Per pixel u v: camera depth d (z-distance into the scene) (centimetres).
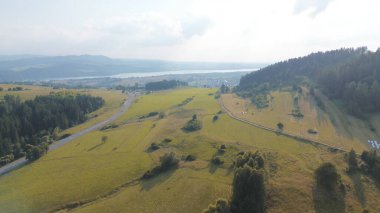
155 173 12012
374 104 19900
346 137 16200
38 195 11019
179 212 9138
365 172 11325
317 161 12444
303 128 17588
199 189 10331
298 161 12344
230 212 8688
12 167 15000
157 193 10362
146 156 14250
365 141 15775
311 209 8969
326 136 16200
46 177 12756
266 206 9175
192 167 12275
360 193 9906
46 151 16450
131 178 11919
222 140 15662
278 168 11625
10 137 18700
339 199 9494
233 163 12300
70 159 14888
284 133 16688
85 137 18825
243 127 18300
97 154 15275
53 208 10112
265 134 16688
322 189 9919
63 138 19400
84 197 10650
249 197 8700
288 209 9000
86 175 12538
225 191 10031
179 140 16275
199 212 9056
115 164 13550
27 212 9981
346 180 10656
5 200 10869
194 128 18212
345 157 12744
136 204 9806
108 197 10544
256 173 8844
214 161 12581
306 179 10556
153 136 17575
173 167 12412
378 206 9262
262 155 11988
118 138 17825
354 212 8906
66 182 11975
